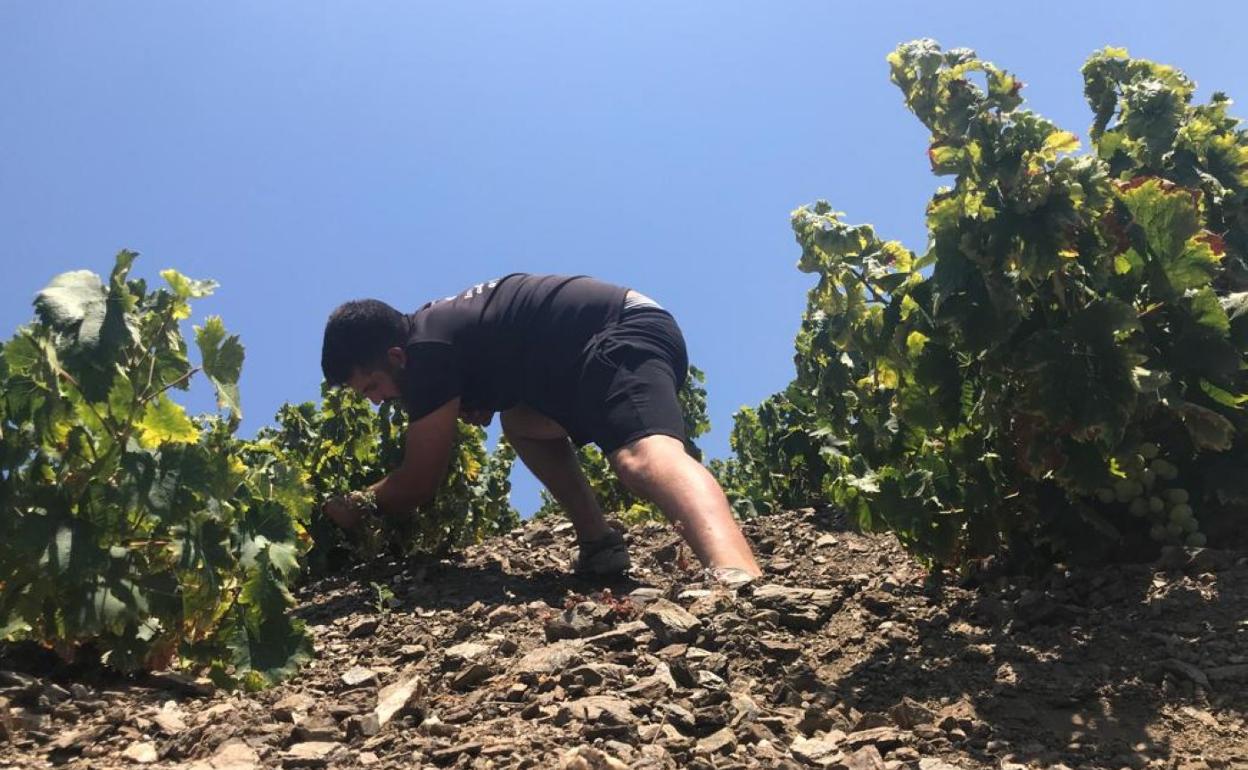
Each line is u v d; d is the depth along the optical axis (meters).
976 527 3.49
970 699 2.57
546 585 4.61
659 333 4.34
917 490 3.49
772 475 7.30
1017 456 3.34
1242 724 2.32
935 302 3.16
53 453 2.77
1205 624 2.80
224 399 2.96
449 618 3.83
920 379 3.45
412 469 4.62
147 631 2.75
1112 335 3.08
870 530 3.58
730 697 2.44
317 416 5.99
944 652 2.91
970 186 3.15
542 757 2.05
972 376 3.49
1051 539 3.44
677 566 4.90
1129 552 3.43
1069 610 3.04
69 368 2.75
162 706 2.55
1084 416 3.07
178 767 2.07
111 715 2.40
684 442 4.12
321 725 2.33
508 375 4.45
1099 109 4.73
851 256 3.82
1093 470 3.23
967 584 3.53
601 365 4.20
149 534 2.84
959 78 3.16
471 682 2.70
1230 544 3.40
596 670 2.55
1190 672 2.54
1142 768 2.16
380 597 4.29
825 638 3.08
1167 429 3.48
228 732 2.29
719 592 3.38
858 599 3.45
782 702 2.59
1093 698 2.53
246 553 2.87
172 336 2.95
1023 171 3.07
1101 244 3.23
